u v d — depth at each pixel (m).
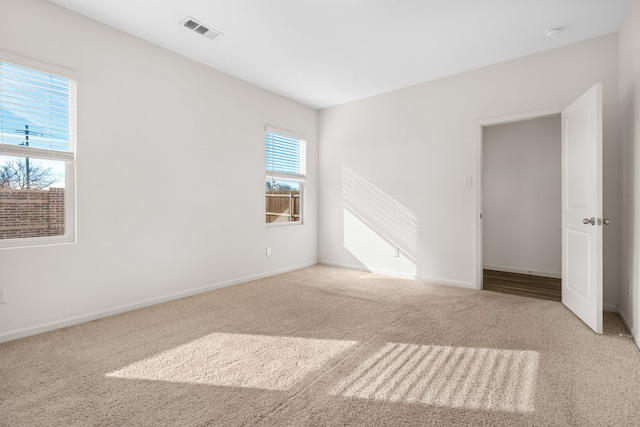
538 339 2.32
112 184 2.83
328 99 4.77
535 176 4.57
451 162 3.89
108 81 2.80
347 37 3.01
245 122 4.07
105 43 2.78
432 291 3.64
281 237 4.62
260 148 4.29
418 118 4.16
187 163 3.43
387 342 2.29
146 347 2.20
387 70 3.75
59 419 1.44
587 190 2.59
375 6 2.53
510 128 4.75
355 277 4.33
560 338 2.33
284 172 4.68
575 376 1.81
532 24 2.78
